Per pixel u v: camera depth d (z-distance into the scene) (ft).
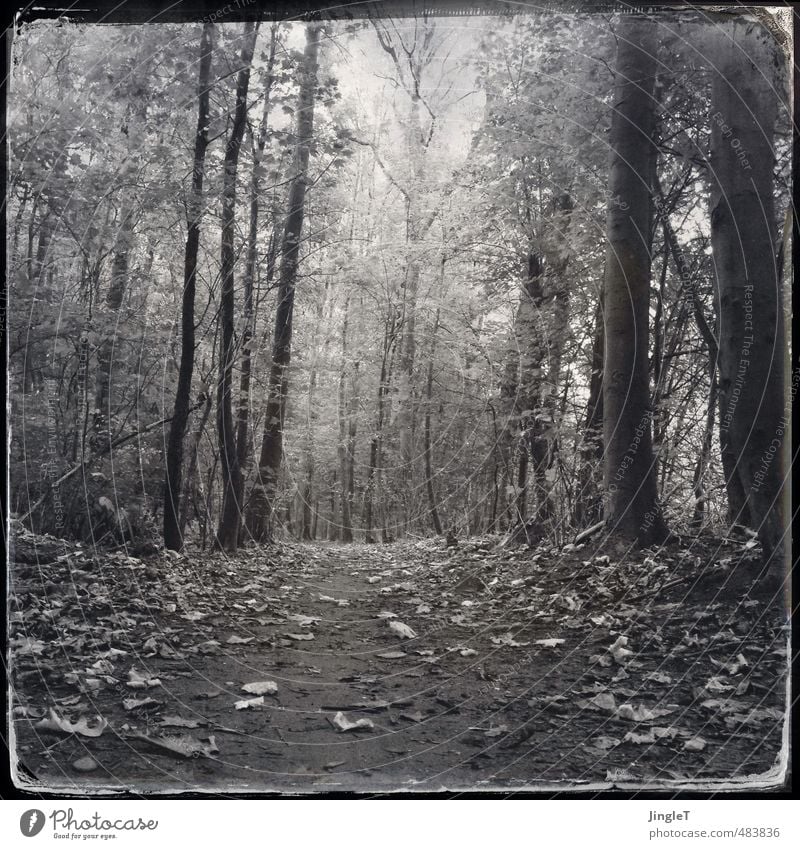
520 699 12.84
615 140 20.70
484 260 32.01
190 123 25.20
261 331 33.24
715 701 12.20
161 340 26.78
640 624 15.39
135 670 13.76
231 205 26.25
